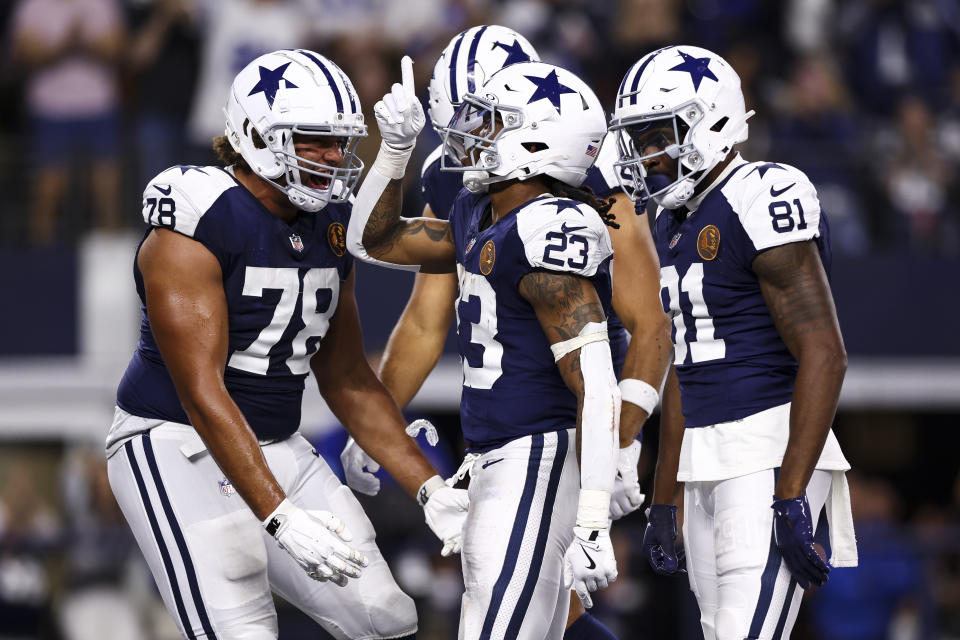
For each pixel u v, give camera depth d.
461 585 23.27
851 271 27.75
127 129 27.64
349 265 12.32
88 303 27.05
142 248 11.33
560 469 11.18
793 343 10.89
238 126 11.30
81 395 26.95
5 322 27.03
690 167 11.32
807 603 24.52
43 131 27.58
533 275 10.77
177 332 11.00
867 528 25.05
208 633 11.47
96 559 23.28
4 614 22.86
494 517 11.09
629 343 13.32
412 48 28.34
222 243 11.20
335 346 12.51
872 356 27.78
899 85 30.52
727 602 11.12
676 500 12.38
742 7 30.14
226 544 11.50
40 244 27.19
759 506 11.16
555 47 28.61
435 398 26.91
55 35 27.48
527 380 11.18
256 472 10.78
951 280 27.86
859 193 28.44
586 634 13.46
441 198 13.77
